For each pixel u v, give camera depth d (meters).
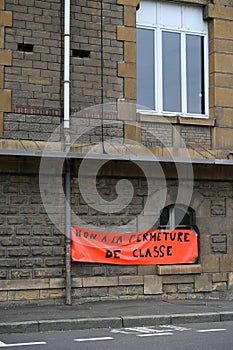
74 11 14.12
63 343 9.79
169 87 15.22
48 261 13.41
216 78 15.23
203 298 14.62
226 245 15.00
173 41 15.39
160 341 9.92
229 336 10.41
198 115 15.26
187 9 15.55
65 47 13.66
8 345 9.61
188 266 14.52
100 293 13.82
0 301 12.98
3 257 13.10
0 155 12.73
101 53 14.25
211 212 14.91
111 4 14.45
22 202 13.34
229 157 15.07
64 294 13.46
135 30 14.58
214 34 15.34
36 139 13.52
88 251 13.70
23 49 13.71
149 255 14.28
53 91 13.77
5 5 13.59
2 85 13.36
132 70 14.45
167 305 13.37
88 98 14.05
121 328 11.43
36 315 11.88
